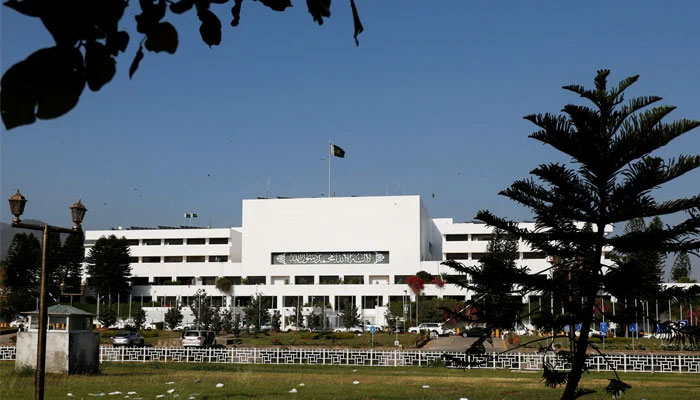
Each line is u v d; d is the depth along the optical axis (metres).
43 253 13.43
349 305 81.31
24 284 88.31
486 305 11.01
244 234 100.31
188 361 36.03
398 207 96.69
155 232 104.94
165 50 1.67
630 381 25.28
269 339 66.62
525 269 11.00
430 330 75.19
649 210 9.56
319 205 98.88
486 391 21.30
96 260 93.94
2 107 1.42
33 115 1.46
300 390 21.22
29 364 23.62
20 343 23.78
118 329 82.31
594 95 10.07
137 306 92.88
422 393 20.61
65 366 23.59
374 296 93.31
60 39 1.48
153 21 1.64
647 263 10.61
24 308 83.19
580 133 9.52
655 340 59.78
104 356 36.25
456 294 89.44
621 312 10.25
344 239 97.56
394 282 95.19
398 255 95.75
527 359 31.25
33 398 17.75
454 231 96.06
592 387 22.25
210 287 96.44
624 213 9.74
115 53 1.57
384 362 34.75
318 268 97.31
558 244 10.86
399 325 81.88
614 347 54.00
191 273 101.12
